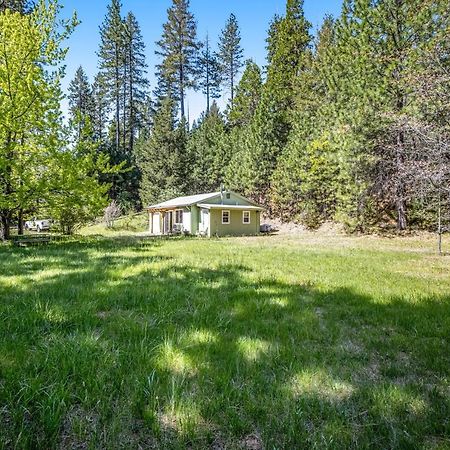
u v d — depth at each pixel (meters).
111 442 1.86
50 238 15.19
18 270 6.92
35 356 2.80
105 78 42.22
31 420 2.04
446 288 5.95
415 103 11.38
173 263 8.29
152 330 3.52
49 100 12.30
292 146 26.38
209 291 5.40
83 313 3.93
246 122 39.47
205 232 23.59
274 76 33.75
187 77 47.19
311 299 5.09
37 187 11.69
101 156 13.30
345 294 5.41
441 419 2.13
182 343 3.17
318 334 3.63
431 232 18.53
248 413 2.16
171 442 1.88
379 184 18.88
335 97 24.27
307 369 2.75
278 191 27.36
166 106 35.38
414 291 5.65
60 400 2.17
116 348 3.03
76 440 1.90
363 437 1.96
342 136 19.73
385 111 16.34
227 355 2.98
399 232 19.16
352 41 20.30
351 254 11.40
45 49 12.30
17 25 11.77
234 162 32.59
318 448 1.85
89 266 7.57
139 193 36.53
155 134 35.00
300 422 2.06
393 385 2.54
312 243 16.47
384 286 6.06
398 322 4.08
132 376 2.52
